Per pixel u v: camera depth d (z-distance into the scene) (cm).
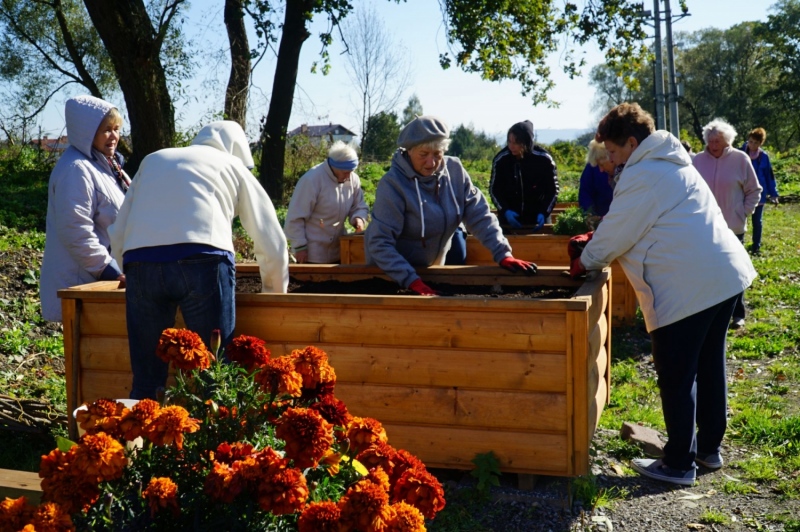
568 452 341
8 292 715
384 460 227
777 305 813
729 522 338
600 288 405
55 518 183
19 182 1520
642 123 369
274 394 226
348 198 614
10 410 403
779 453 417
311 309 367
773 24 6662
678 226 355
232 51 1694
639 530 332
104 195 417
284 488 191
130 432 205
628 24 1941
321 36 1670
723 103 7162
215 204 348
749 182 727
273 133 1681
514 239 675
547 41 1964
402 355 358
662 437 437
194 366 234
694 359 365
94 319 391
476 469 347
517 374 344
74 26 2205
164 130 1437
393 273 405
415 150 412
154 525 205
